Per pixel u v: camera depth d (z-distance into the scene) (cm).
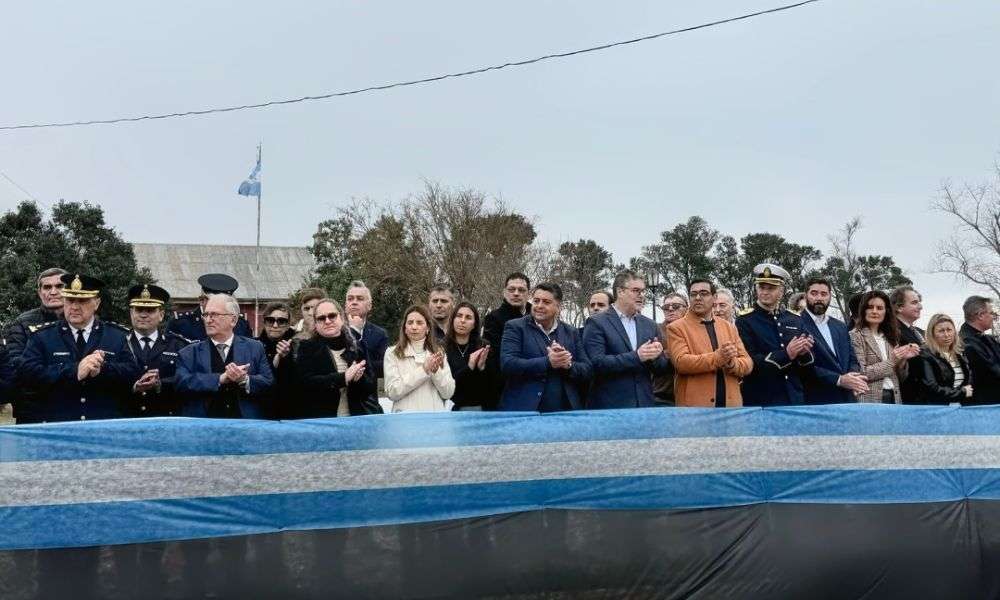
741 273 5159
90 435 486
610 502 541
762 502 559
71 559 478
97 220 3612
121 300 3503
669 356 672
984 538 583
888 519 571
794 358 657
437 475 522
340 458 512
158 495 489
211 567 492
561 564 531
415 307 661
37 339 587
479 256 4678
